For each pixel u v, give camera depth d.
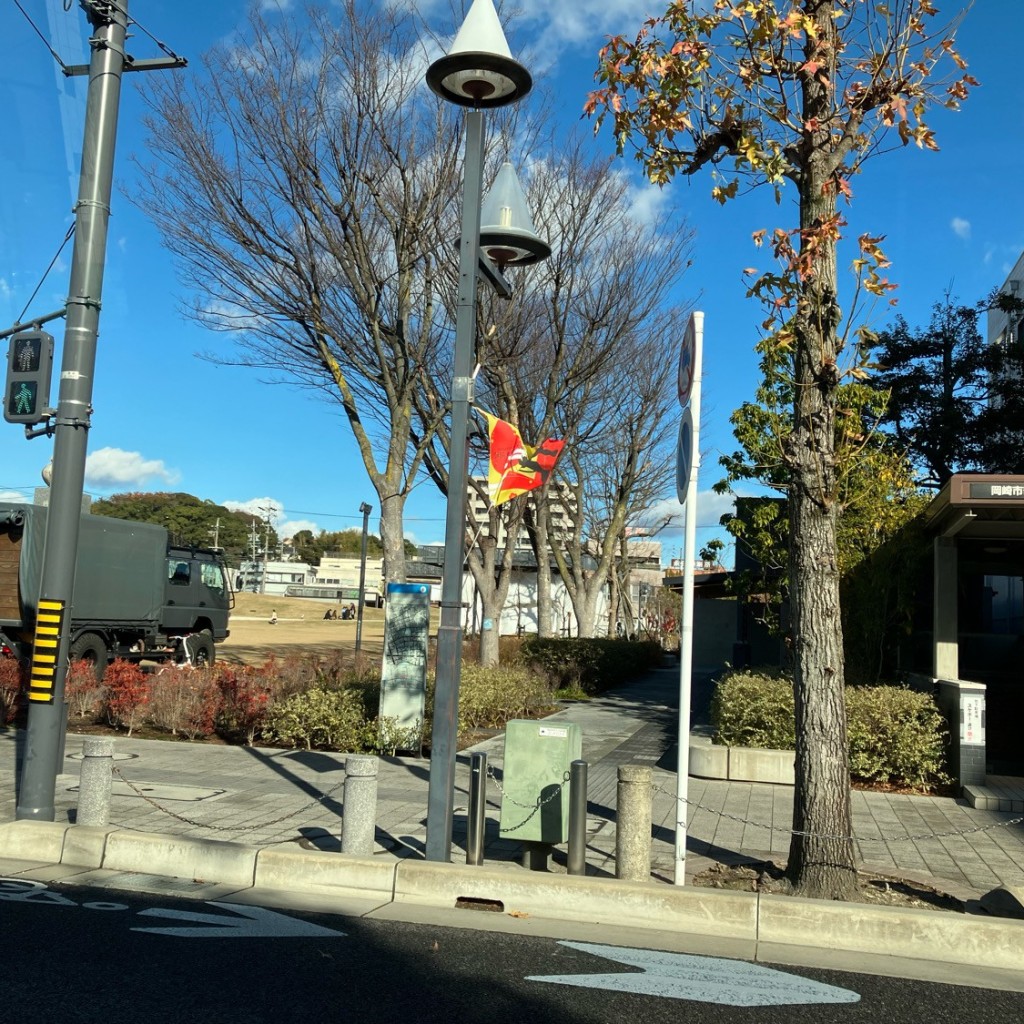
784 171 7.02
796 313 6.76
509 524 21.34
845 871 6.53
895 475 16.27
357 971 5.23
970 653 15.28
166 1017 4.49
